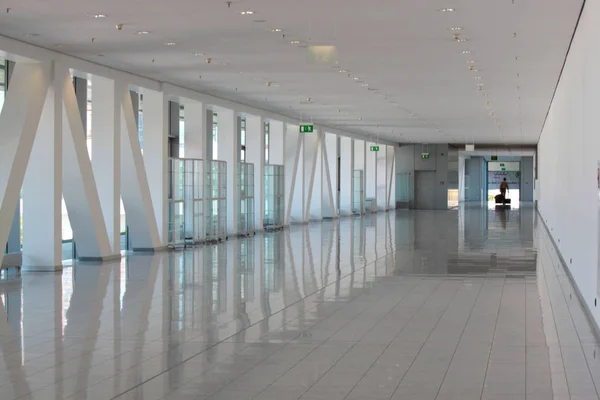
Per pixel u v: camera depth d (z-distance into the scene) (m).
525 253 19.84
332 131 38.06
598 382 6.95
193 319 10.34
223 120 26.48
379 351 8.31
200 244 23.00
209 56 17.16
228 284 13.90
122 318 10.46
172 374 7.31
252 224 27.81
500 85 21.95
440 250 20.81
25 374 7.35
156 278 14.87
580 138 12.79
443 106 27.84
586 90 11.67
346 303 11.69
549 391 6.64
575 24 13.60
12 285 14.02
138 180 20.23
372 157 47.09
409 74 19.86
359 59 17.52
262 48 16.12
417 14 12.82
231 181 26.41
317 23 13.59
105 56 17.16
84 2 12.05
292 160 32.78
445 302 11.78
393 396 6.50
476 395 6.52
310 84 21.94
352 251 20.58
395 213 45.56
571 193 14.93
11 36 14.88
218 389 6.75
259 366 7.62
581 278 12.09
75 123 17.44
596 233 9.79
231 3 12.07
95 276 15.30
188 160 22.55
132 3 12.11
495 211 48.88
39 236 16.52
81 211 17.98
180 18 13.22
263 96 24.98
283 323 10.02
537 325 9.87
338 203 42.81
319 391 6.67
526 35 14.60
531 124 35.91
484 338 9.02
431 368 7.52
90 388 6.80
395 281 14.28
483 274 15.36
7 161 15.42
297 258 18.69
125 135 19.72
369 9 12.44
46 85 16.28
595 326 9.62
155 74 19.97
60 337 9.16
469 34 14.52
